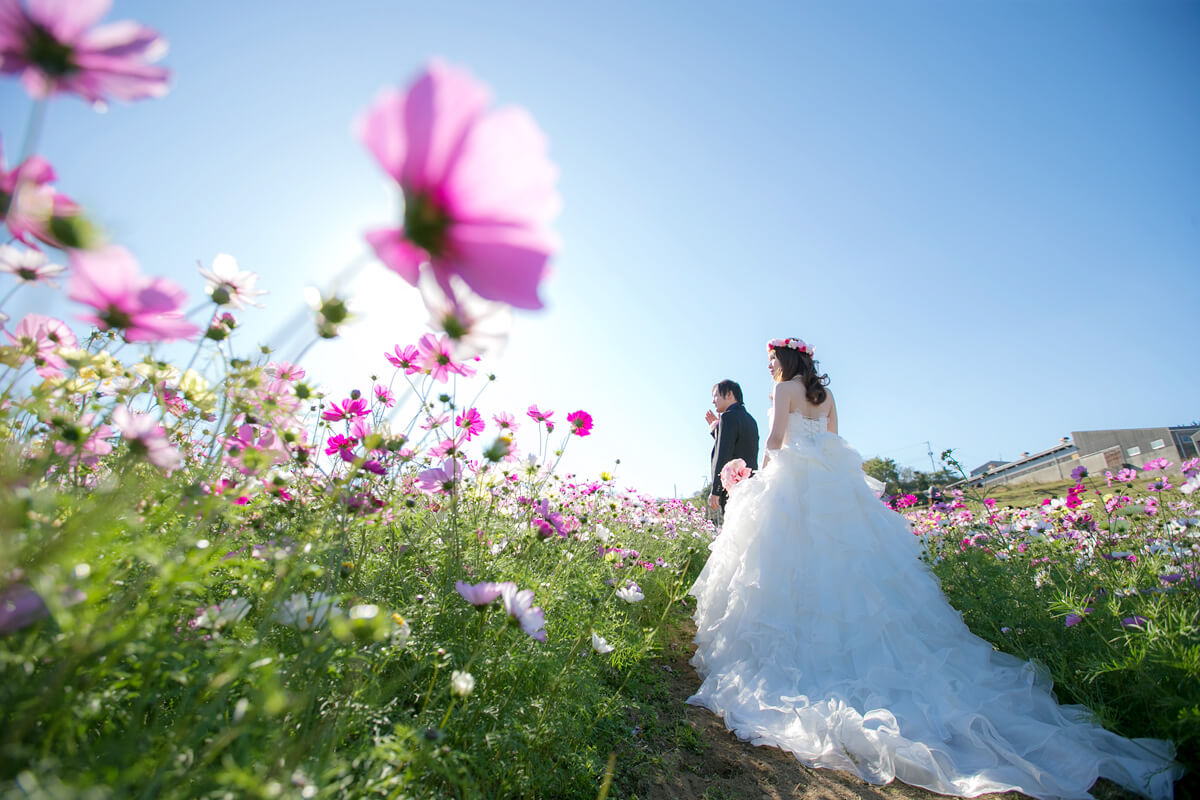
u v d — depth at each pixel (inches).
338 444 70.9
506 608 52.9
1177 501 120.2
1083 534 125.5
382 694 45.6
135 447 37.2
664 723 90.2
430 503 84.4
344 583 59.1
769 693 92.6
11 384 36.9
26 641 28.3
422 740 40.6
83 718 29.9
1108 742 75.0
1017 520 150.3
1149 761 70.9
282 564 41.4
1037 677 90.4
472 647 64.5
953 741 80.8
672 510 216.5
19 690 27.6
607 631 90.4
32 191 24.7
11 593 26.2
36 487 36.2
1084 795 69.1
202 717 30.6
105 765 27.9
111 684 32.7
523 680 68.2
